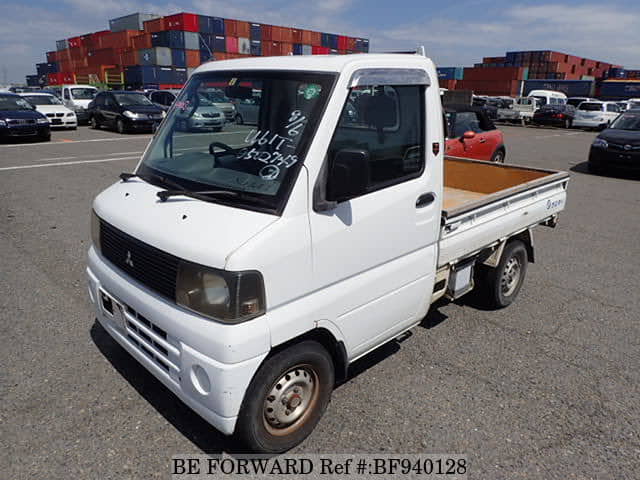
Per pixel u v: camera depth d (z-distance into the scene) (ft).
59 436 9.86
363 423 10.48
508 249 15.17
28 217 24.63
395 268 10.59
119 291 9.71
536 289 17.80
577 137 76.48
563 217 28.07
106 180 33.81
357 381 11.95
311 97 8.97
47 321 14.38
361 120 9.38
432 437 10.13
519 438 10.17
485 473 9.24
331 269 9.12
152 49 111.65
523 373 12.48
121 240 9.62
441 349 13.52
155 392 11.28
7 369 12.00
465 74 156.97
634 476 9.26
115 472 9.03
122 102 65.41
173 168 10.32
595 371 12.66
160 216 9.06
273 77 9.59
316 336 9.89
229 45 122.11
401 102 10.28
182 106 11.18
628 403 11.41
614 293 17.60
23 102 56.90
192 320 8.21
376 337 10.83
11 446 9.57
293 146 8.71
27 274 17.70
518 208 14.62
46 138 55.31
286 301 8.52
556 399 11.47
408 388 11.72
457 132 29.71
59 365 12.22
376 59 9.77
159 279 8.74
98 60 147.74
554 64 170.19
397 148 10.25
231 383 7.98
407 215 10.52
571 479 9.16
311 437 10.05
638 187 37.14
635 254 21.85
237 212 8.48
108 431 10.03
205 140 9.98
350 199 9.26
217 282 7.82
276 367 8.73
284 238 8.20
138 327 9.39
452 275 13.00
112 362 12.39
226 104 10.03
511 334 14.43
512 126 99.35
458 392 11.62
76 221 24.06
